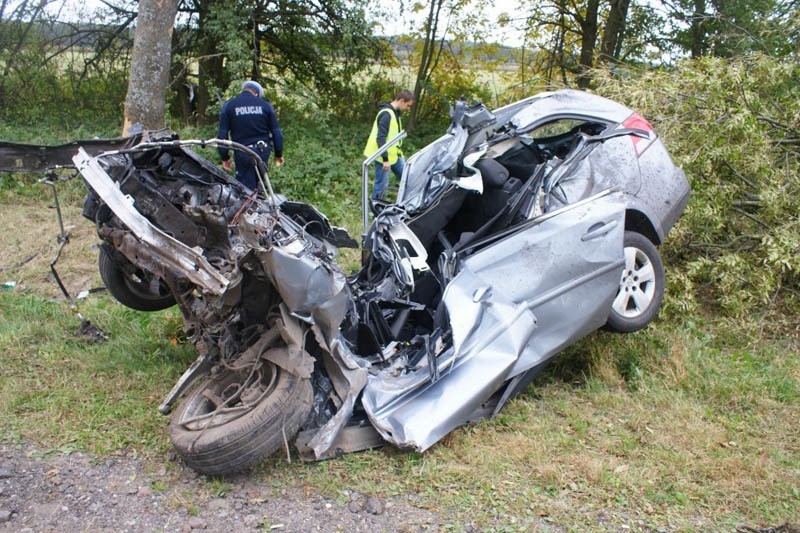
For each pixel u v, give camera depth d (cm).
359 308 438
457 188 466
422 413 384
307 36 1184
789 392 457
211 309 364
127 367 463
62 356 475
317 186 865
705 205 572
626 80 683
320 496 347
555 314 438
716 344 542
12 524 312
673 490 358
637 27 1189
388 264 460
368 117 1304
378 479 363
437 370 399
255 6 1112
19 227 717
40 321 523
